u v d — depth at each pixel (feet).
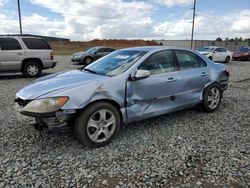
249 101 22.18
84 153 11.96
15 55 35.27
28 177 9.94
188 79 16.26
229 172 10.31
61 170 10.46
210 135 14.28
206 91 17.74
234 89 28.09
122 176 10.03
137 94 13.70
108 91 12.55
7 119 16.71
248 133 14.66
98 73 14.23
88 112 12.00
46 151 12.14
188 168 10.63
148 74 13.41
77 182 9.62
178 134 14.39
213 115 17.95
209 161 11.23
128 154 11.88
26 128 15.01
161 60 15.21
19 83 31.63
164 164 10.95
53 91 11.79
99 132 12.48
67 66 55.16
